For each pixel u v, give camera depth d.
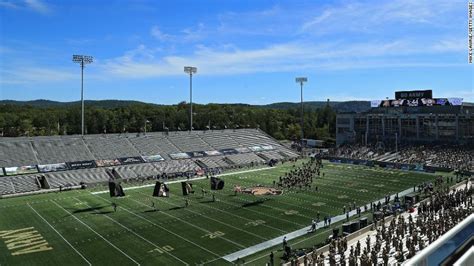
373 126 120.94
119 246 39.84
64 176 74.50
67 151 83.00
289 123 179.75
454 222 42.09
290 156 109.44
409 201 53.94
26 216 51.12
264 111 193.62
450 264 15.14
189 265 35.03
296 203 56.81
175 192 64.56
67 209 54.38
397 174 82.12
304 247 39.00
